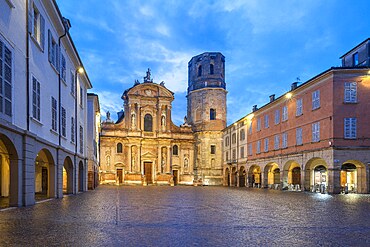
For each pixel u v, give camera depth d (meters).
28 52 16.30
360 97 32.31
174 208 16.72
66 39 23.56
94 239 8.56
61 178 22.88
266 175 47.81
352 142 31.86
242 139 57.38
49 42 20.25
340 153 31.78
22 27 15.70
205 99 71.62
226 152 66.56
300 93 38.34
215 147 69.88
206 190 40.78
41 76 18.56
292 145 39.78
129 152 63.56
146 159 64.69
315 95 35.31
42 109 18.78
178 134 67.69
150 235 9.26
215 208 16.92
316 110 35.00
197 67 74.56
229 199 23.83
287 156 40.50
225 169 66.50
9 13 14.17
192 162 67.56
